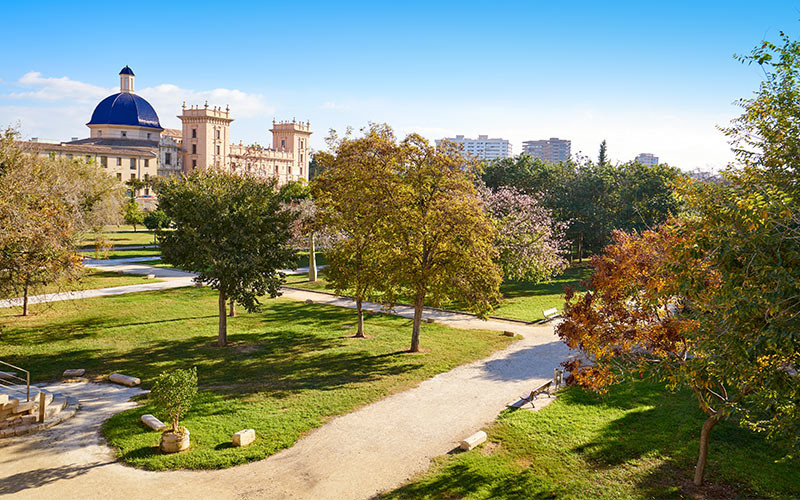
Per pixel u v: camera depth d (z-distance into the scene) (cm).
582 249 6016
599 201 5719
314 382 2027
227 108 11806
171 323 3027
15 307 3281
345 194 2506
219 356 2389
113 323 2988
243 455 1395
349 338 2741
